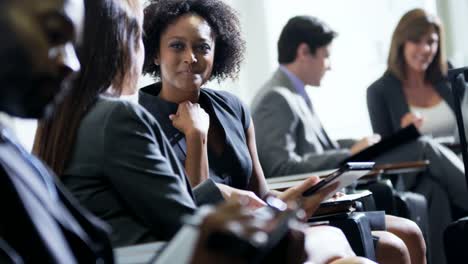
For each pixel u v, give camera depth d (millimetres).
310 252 2646
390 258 3416
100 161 2371
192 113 3348
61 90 1581
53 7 1526
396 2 7715
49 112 1598
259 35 7027
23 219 1475
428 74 6867
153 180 2357
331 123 7441
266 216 1525
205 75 3533
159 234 2373
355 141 6352
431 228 5652
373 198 4402
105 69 2475
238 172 3438
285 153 5496
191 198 2459
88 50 2453
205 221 1403
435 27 6828
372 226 3605
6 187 1481
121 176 2357
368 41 7621
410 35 6801
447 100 6840
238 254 1397
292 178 4305
